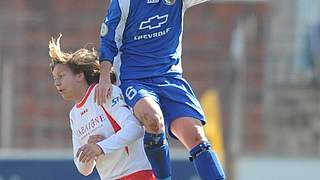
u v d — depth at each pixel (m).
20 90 41.88
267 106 42.69
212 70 42.59
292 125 42.88
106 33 19.11
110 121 18.83
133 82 19.28
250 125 42.16
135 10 19.17
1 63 42.16
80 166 19.41
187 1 19.81
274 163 41.34
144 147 18.97
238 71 42.56
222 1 44.03
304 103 43.31
